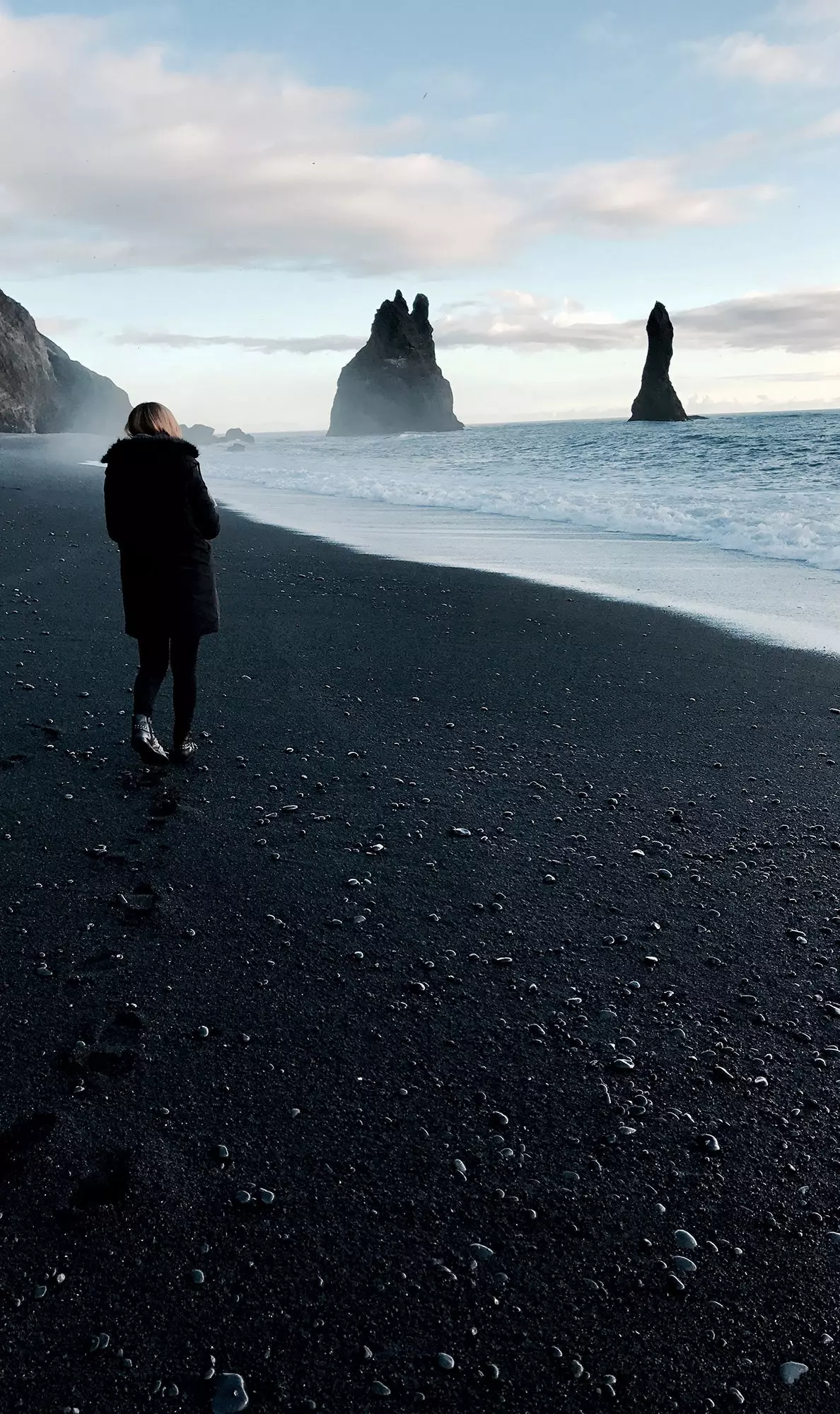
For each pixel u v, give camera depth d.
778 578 8.87
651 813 3.91
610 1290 1.78
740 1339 1.69
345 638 6.73
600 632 6.93
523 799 4.05
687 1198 1.99
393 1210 1.95
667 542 11.37
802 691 5.48
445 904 3.17
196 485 4.04
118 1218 1.90
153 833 3.64
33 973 2.72
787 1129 2.18
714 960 2.86
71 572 8.48
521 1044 2.47
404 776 4.27
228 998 2.64
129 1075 2.32
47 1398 1.55
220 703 5.23
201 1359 1.63
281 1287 1.77
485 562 9.95
